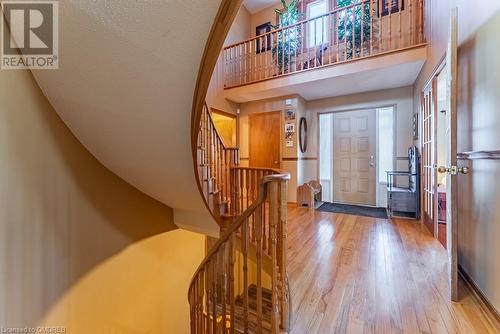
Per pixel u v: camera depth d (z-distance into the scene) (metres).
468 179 1.93
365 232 3.33
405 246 2.78
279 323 1.44
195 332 2.07
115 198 2.60
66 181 2.13
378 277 2.05
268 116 5.46
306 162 5.54
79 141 2.20
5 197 1.71
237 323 1.95
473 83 1.83
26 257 1.85
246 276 1.52
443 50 2.50
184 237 3.49
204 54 1.18
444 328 1.43
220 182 2.91
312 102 5.51
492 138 1.56
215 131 2.79
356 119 5.66
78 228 2.25
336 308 1.64
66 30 1.23
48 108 1.95
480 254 1.71
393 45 3.94
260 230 1.47
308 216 4.28
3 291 1.72
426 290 1.83
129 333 2.76
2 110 1.66
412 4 3.61
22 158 1.79
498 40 1.49
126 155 2.13
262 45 5.57
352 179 5.70
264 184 1.45
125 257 2.73
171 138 1.75
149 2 1.03
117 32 1.16
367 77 3.90
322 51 4.25
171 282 3.30
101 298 2.48
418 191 3.89
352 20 3.92
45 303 2.00
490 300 1.57
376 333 1.40
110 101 1.57
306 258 2.47
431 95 3.10
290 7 5.11
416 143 4.03
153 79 1.35
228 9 1.01
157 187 2.55
